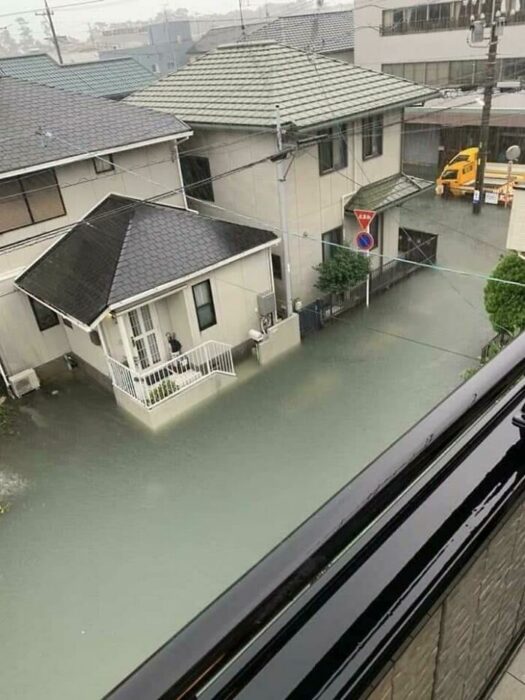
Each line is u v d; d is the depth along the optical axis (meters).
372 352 8.52
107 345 7.70
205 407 7.69
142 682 0.56
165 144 9.06
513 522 1.16
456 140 17.41
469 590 1.09
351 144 9.41
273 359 8.64
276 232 9.21
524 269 7.13
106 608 5.05
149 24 45.53
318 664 0.71
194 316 7.99
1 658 4.70
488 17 14.93
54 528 6.00
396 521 0.93
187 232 8.22
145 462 6.83
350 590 0.81
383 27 17.95
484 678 1.40
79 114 8.93
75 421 7.72
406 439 0.92
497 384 1.06
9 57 16.59
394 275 10.55
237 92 9.53
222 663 0.59
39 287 7.83
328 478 6.27
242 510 5.99
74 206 8.45
